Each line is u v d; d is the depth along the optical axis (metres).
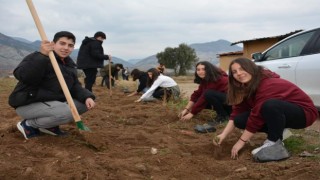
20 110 4.29
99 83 17.56
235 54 24.12
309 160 3.68
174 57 51.53
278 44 7.54
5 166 3.27
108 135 4.66
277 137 3.77
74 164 3.36
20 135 4.53
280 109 3.71
